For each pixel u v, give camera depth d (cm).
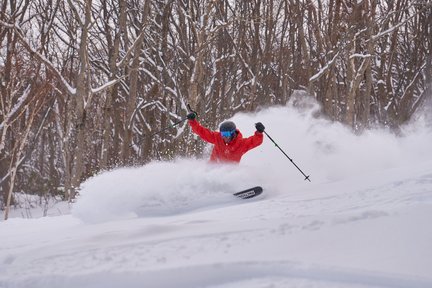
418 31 2238
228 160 768
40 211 1659
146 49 1947
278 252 323
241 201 652
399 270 270
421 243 309
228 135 755
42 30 1703
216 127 1934
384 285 261
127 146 1747
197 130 786
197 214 572
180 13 1711
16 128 1688
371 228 352
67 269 341
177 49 1812
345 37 1831
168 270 309
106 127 1711
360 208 457
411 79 2348
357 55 1844
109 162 1962
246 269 297
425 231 331
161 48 1853
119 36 1540
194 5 1777
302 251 319
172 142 1780
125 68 1866
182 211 632
